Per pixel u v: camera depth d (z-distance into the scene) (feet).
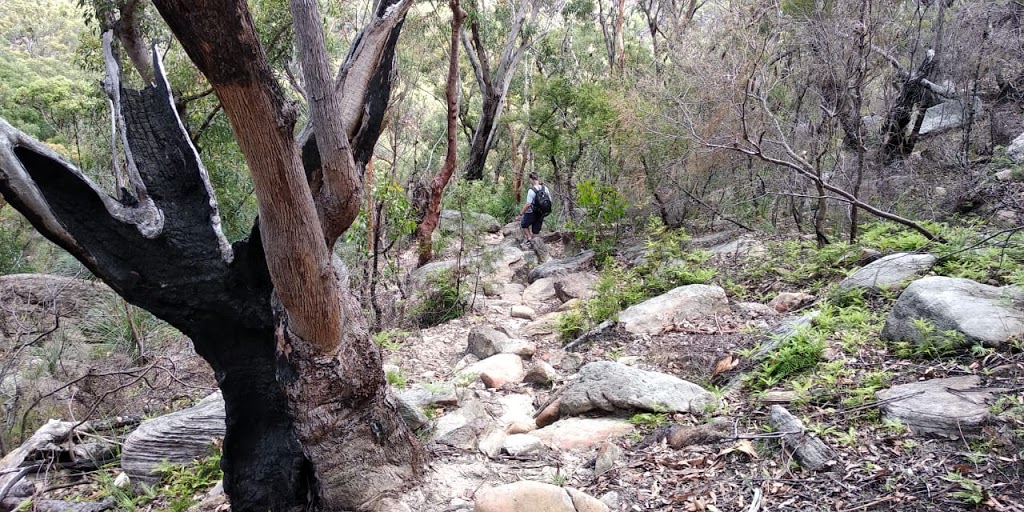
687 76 29.35
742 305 21.17
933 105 28.73
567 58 72.28
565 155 46.93
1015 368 11.99
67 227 10.16
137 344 27.63
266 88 7.93
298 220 9.09
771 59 26.55
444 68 66.13
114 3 29.76
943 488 9.65
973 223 21.44
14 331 26.73
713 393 14.75
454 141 38.14
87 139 37.68
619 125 34.50
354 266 30.14
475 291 30.71
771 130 27.30
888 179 25.88
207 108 35.42
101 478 17.72
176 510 14.66
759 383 14.71
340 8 40.83
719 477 11.42
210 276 10.94
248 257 10.94
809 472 10.87
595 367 16.03
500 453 13.96
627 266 31.50
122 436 20.44
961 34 25.44
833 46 22.56
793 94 28.17
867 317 16.39
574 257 36.58
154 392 24.21
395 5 11.60
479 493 11.07
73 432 19.43
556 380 18.26
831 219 28.25
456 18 35.96
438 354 24.44
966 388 11.84
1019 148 24.70
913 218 24.44
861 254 21.29
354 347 11.30
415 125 61.77
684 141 29.63
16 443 20.95
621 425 14.28
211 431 17.34
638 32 72.69
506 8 65.31
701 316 21.02
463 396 17.83
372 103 11.79
